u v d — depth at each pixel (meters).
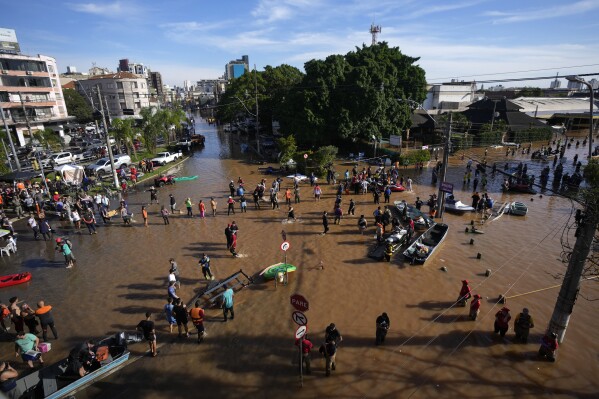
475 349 12.98
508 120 53.88
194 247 21.80
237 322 14.60
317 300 16.05
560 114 66.38
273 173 40.84
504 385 11.41
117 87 86.38
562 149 43.78
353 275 18.19
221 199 31.61
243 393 11.14
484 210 27.03
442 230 22.81
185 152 55.09
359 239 22.69
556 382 11.51
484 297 16.25
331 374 11.87
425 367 12.16
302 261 19.77
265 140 58.53
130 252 21.28
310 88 46.28
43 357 12.73
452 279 17.77
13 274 18.80
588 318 14.77
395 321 14.54
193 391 11.23
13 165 42.72
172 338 13.73
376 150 46.66
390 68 47.44
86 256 20.88
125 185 34.53
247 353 12.85
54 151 49.34
